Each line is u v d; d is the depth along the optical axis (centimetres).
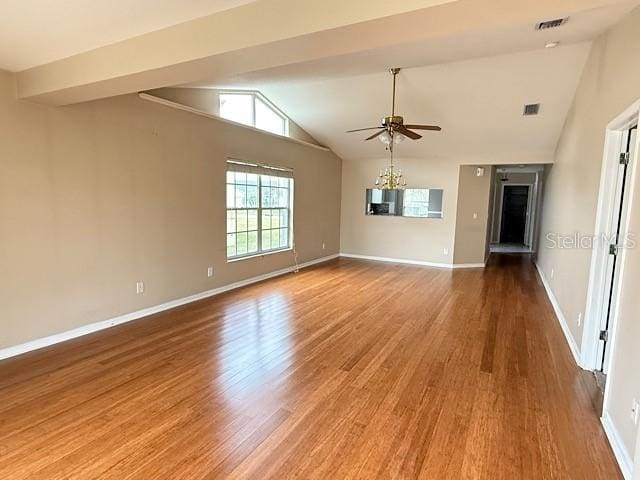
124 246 395
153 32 232
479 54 351
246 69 237
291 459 196
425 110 560
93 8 202
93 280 369
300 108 609
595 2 151
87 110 353
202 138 480
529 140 621
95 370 291
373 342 358
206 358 316
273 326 397
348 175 851
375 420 232
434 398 259
